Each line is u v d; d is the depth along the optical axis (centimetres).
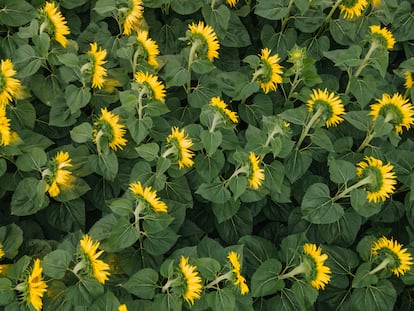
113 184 208
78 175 197
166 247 185
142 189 186
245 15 256
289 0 245
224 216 199
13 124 208
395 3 258
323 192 198
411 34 262
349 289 198
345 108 239
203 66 218
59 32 212
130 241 176
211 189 196
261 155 200
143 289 173
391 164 214
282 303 189
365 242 196
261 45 262
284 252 192
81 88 204
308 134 210
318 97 207
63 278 180
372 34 221
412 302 214
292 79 244
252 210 212
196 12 259
